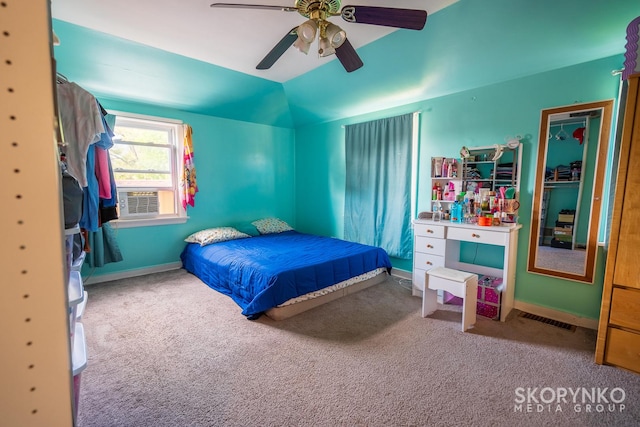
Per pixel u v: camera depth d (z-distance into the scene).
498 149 2.74
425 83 3.05
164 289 3.24
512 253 2.60
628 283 1.80
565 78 2.44
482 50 2.46
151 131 3.79
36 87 0.43
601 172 2.30
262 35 2.50
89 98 1.37
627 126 1.75
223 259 3.19
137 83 3.19
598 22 1.97
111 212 2.00
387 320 2.56
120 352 2.06
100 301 2.90
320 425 1.45
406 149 3.50
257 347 2.13
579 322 2.46
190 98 3.65
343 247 3.57
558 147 2.50
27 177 0.43
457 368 1.89
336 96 3.74
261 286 2.58
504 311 2.55
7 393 0.44
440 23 2.29
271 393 1.67
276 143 4.95
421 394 1.66
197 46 2.70
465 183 3.04
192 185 3.93
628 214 1.78
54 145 0.45
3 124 0.41
